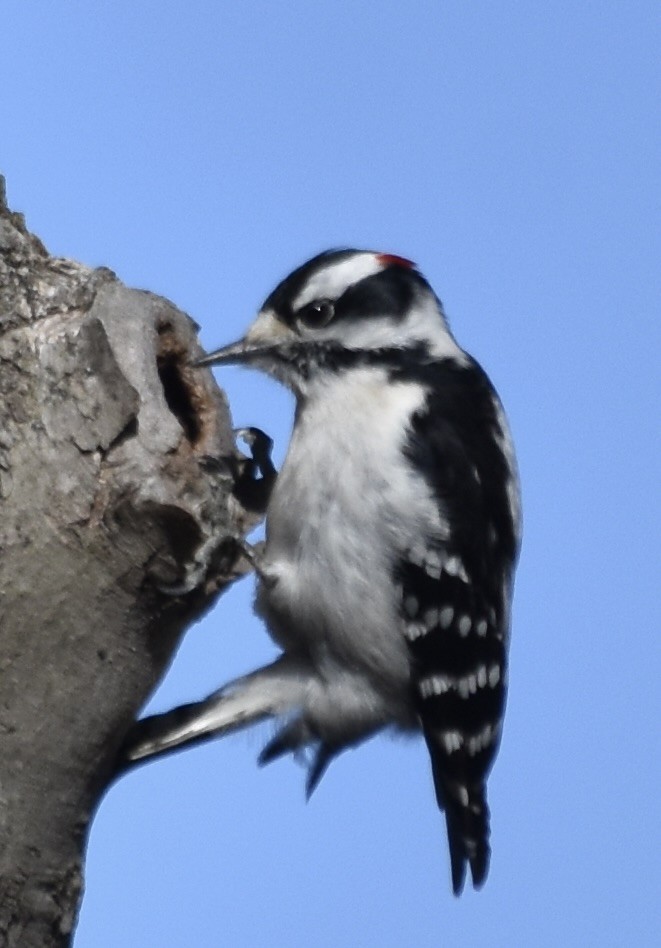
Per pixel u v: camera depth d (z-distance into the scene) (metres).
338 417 9.08
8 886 7.48
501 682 9.86
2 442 7.60
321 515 8.87
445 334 9.83
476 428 9.52
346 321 9.30
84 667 7.60
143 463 7.57
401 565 8.98
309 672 9.39
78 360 7.73
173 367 8.66
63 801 7.66
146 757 9.00
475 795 9.71
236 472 8.90
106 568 7.57
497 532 9.59
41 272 8.23
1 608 7.45
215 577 8.10
